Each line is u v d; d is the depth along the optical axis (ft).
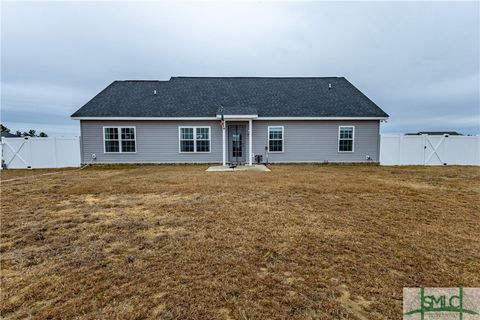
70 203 19.63
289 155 51.80
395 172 38.86
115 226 14.37
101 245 11.84
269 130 51.37
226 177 32.19
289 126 51.42
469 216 16.26
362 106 52.65
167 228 14.02
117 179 31.53
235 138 51.49
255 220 15.26
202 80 59.52
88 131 49.75
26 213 16.99
